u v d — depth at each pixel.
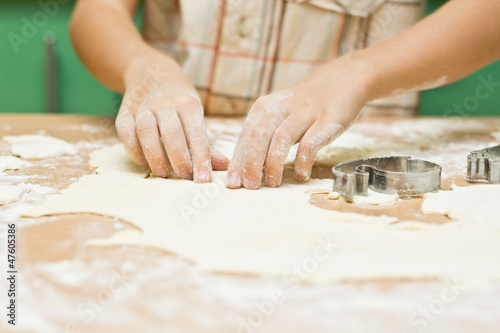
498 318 0.39
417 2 1.35
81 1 1.28
